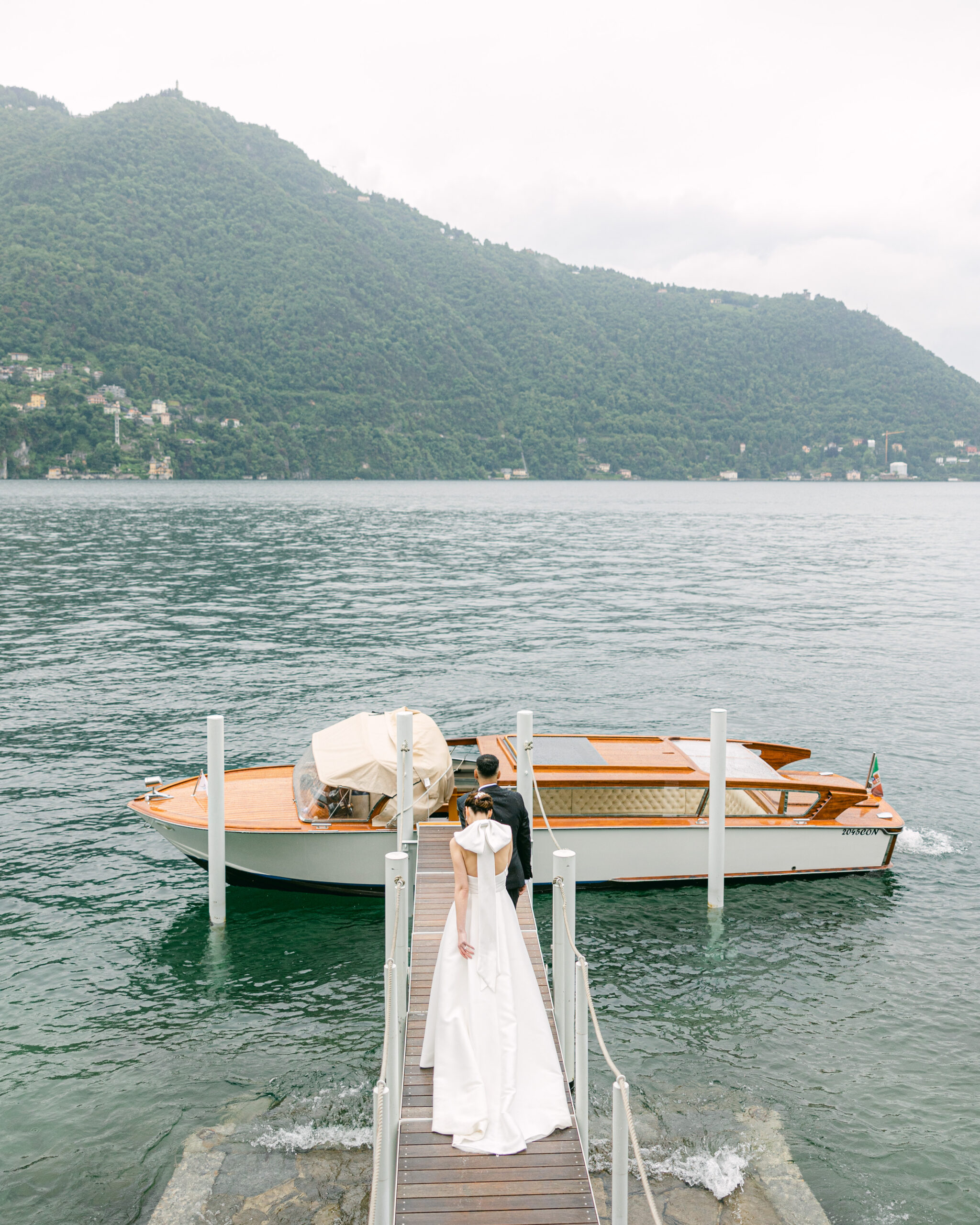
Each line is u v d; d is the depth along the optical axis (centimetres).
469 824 750
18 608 4100
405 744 1248
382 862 1391
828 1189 830
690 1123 916
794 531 10425
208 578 5269
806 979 1200
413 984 861
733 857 1454
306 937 1300
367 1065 1005
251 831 1356
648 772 1460
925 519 13200
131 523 9525
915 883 1491
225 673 2916
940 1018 1109
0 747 2138
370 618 4000
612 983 1188
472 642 3506
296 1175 833
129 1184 824
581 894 1440
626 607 4444
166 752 2116
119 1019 1092
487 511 13825
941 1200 819
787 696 2741
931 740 2314
